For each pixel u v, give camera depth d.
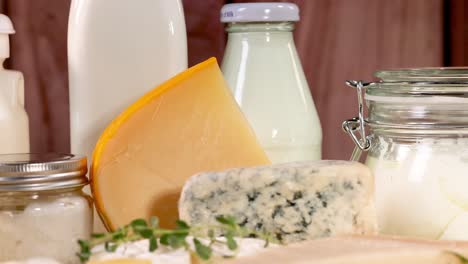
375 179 0.78
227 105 0.81
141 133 0.79
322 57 1.03
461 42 1.06
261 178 0.75
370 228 0.75
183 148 0.79
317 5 1.02
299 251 0.69
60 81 0.96
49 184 0.75
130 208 0.78
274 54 0.87
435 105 0.77
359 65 1.04
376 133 0.80
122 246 0.72
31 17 0.95
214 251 0.71
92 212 0.79
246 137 0.81
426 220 0.75
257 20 0.86
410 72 0.77
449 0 1.06
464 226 0.75
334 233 0.75
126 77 0.82
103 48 0.82
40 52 0.95
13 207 0.75
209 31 0.98
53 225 0.75
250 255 0.69
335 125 1.04
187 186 0.76
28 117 0.94
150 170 0.78
